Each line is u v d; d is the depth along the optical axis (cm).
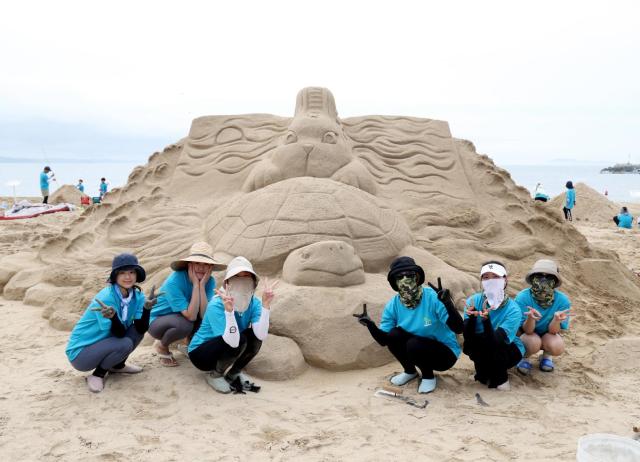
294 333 427
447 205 741
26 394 365
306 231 505
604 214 1766
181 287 417
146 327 384
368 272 518
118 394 365
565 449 302
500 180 809
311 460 291
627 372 429
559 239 724
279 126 817
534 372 425
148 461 286
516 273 639
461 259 632
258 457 294
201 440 310
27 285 636
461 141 895
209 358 366
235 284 369
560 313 404
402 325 384
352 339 425
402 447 305
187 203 741
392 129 836
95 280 577
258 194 560
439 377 408
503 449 301
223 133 830
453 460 290
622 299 650
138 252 627
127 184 813
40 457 288
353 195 549
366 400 369
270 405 358
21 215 1494
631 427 330
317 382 407
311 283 458
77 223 772
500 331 375
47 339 494
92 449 297
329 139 681
